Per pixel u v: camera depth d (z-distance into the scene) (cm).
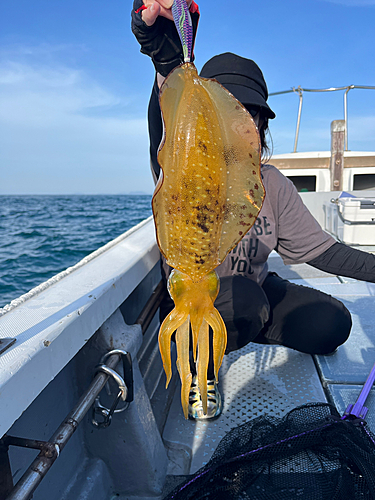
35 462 74
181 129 62
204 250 67
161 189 64
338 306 183
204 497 92
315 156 461
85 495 115
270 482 94
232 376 180
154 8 96
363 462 91
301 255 172
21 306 97
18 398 69
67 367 122
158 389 173
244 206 68
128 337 123
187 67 63
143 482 125
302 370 182
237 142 66
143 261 150
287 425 110
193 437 145
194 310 72
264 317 162
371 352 192
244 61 146
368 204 370
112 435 122
